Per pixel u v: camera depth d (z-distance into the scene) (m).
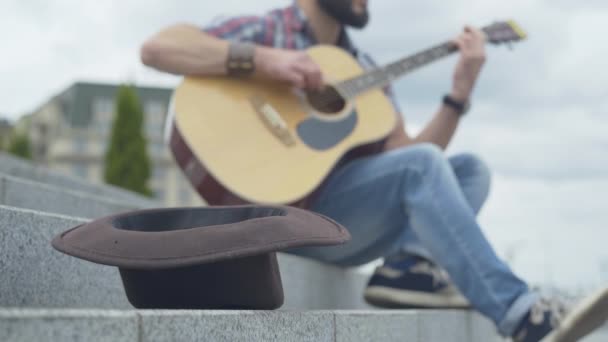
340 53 2.63
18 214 1.32
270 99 2.36
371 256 2.43
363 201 2.22
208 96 2.31
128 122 26.09
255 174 2.17
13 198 2.17
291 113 2.34
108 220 1.21
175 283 1.21
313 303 2.42
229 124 2.26
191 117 2.25
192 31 2.39
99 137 44.91
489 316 1.95
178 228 1.31
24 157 25.95
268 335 1.15
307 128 2.32
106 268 1.53
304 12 2.68
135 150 25.80
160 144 44.31
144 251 1.12
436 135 2.66
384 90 2.74
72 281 1.44
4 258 1.28
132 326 0.89
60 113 48.50
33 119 47.94
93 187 4.34
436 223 2.03
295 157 2.23
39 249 1.36
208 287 1.22
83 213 2.51
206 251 1.12
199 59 2.32
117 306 1.56
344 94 2.45
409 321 1.81
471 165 2.44
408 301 2.31
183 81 2.34
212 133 2.22
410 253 2.34
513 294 1.94
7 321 0.75
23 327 0.76
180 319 0.97
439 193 2.05
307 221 1.22
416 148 2.14
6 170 3.49
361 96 2.50
